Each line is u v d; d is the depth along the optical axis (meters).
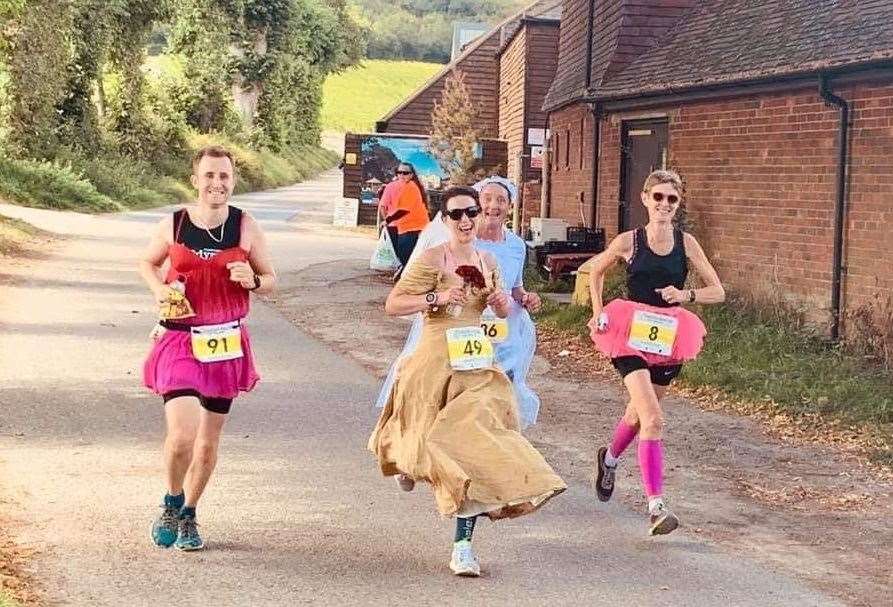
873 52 13.44
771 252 16.17
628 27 21.56
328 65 95.50
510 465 6.34
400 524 7.52
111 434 9.42
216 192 6.62
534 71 41.31
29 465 8.41
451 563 6.60
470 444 6.40
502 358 8.09
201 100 59.62
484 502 6.33
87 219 32.47
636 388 7.63
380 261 22.97
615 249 7.84
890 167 13.80
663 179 7.74
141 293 18.06
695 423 11.06
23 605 5.70
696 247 7.84
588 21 23.59
